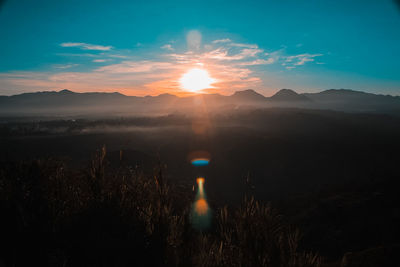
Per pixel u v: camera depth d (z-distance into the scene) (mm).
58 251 2479
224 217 2658
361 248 26750
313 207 45938
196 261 2643
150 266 2578
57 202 3211
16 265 2316
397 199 46094
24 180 3156
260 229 2441
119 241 2701
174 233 2916
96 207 3188
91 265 2455
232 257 2504
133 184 3631
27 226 2613
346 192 60781
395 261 4047
